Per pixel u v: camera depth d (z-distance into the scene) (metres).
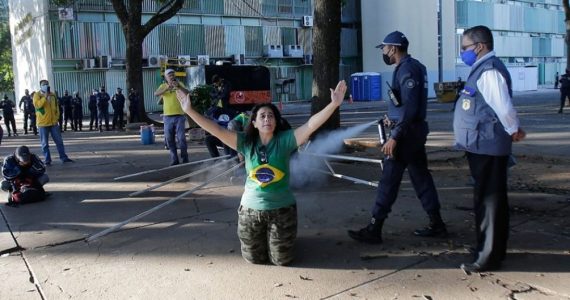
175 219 6.42
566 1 27.38
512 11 50.03
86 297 4.29
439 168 9.23
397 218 6.16
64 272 4.82
